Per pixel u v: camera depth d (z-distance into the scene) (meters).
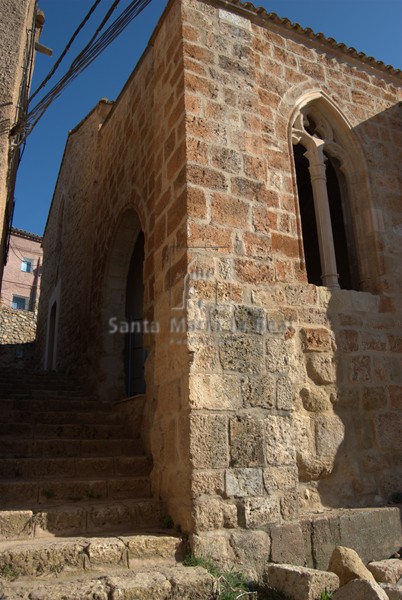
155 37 6.30
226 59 5.50
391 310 6.16
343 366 5.51
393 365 5.86
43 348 14.83
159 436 4.67
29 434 5.58
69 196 12.97
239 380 4.35
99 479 4.62
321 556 4.13
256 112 5.48
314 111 6.89
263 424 4.32
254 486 4.09
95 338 8.28
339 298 5.81
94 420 6.31
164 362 4.74
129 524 4.11
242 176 5.11
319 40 6.96
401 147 7.27
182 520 3.94
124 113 8.20
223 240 4.76
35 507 4.09
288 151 6.18
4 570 3.21
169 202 5.17
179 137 5.10
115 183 8.27
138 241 9.27
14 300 30.52
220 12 5.70
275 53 6.55
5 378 9.18
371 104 7.25
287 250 5.69
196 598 3.22
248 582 3.67
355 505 5.02
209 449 4.02
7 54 5.59
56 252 14.27
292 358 5.25
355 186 6.78
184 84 5.13
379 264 6.34
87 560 3.42
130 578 3.22
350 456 5.18
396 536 4.62
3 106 5.38
